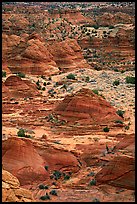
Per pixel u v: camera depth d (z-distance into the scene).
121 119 55.78
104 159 39.00
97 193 31.58
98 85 78.94
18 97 68.81
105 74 89.12
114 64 104.12
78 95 56.62
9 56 91.75
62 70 93.31
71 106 55.84
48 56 91.88
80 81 83.44
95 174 35.53
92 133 50.81
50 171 36.94
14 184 29.95
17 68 87.69
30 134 49.53
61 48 96.88
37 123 54.50
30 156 36.38
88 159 40.16
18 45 94.31
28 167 35.25
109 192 31.66
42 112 60.66
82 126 52.50
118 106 63.50
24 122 55.00
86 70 91.94
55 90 76.69
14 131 50.03
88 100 55.78
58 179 35.56
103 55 110.69
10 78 71.00
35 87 75.44
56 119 55.09
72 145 44.94
